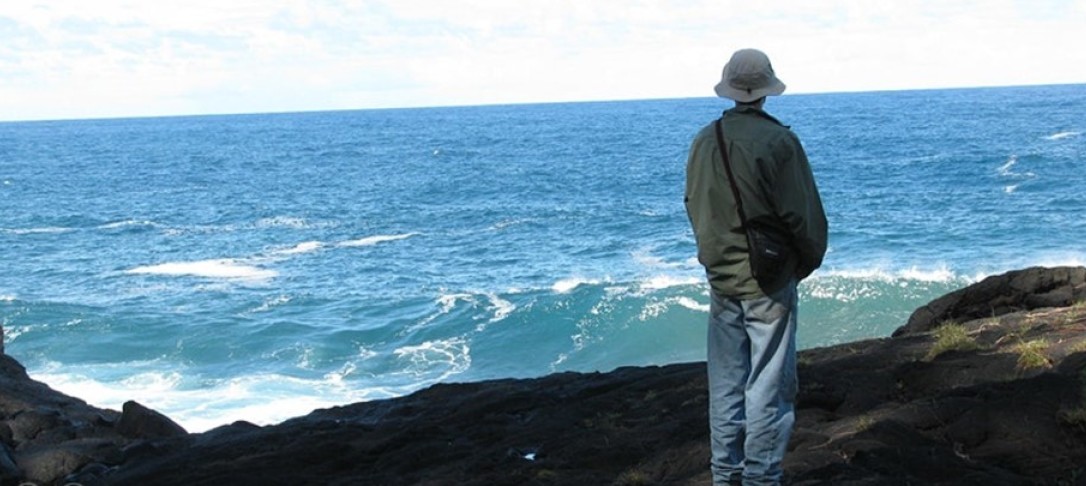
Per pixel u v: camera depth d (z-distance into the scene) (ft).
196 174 278.26
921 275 95.55
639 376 30.19
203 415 62.49
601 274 110.01
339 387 70.54
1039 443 17.49
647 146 332.80
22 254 142.61
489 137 431.84
